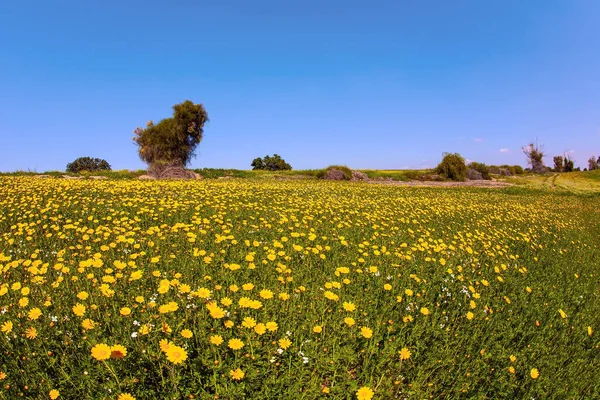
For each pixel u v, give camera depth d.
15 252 6.62
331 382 3.53
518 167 67.19
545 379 4.02
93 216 9.77
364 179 42.16
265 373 3.34
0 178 17.89
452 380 3.86
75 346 3.49
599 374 4.29
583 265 9.13
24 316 3.92
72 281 5.14
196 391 3.14
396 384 3.56
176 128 36.97
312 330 3.99
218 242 7.50
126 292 4.77
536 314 5.66
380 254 7.97
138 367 3.32
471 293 6.17
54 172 26.27
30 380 3.17
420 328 4.50
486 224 13.34
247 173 39.03
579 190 36.41
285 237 7.95
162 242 7.48
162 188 16.73
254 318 4.16
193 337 3.77
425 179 45.50
